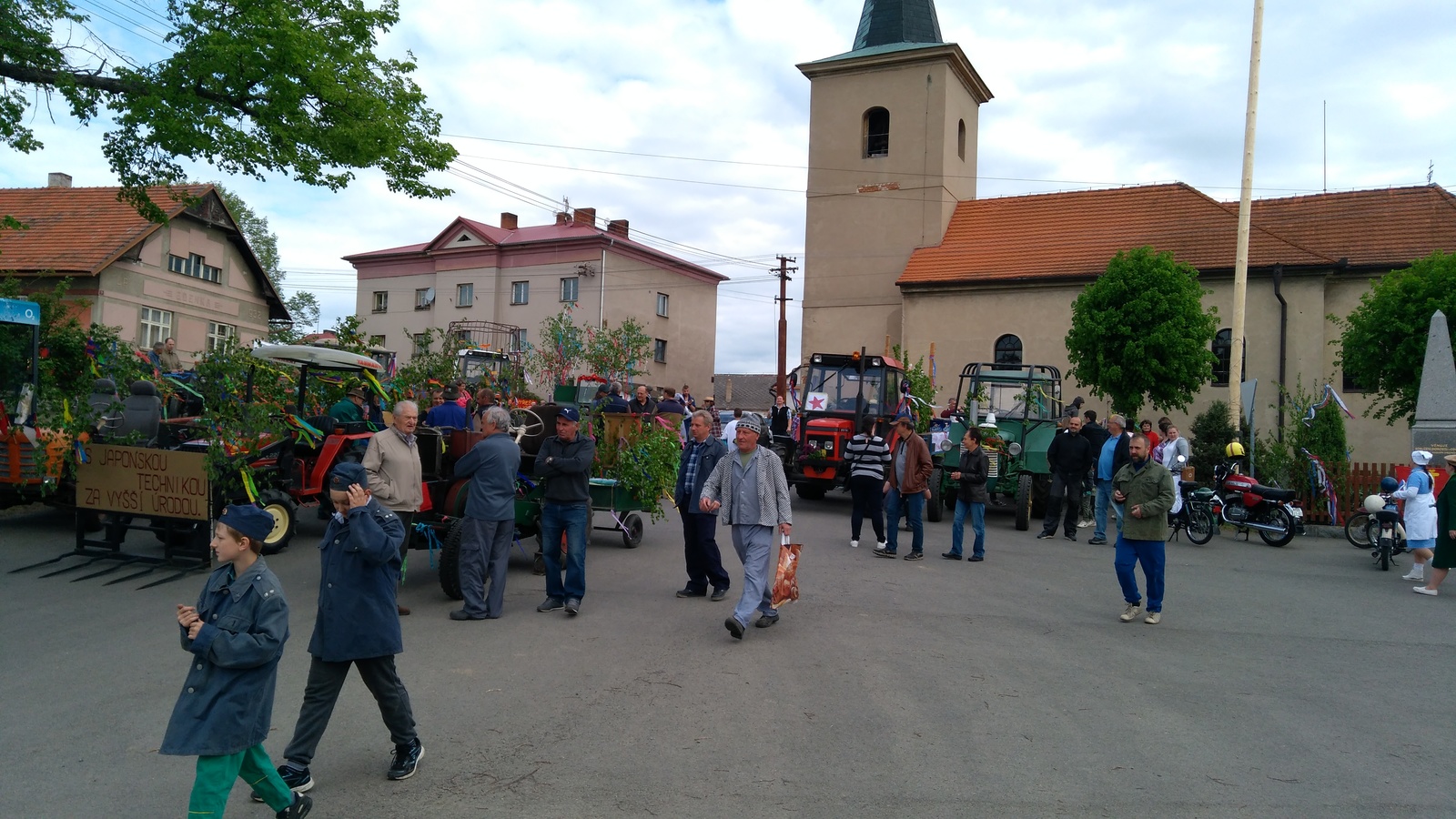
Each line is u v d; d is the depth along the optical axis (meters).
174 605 7.83
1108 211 29.19
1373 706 5.91
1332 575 11.45
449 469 9.52
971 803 4.29
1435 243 24.11
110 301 23.89
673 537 12.85
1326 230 25.72
